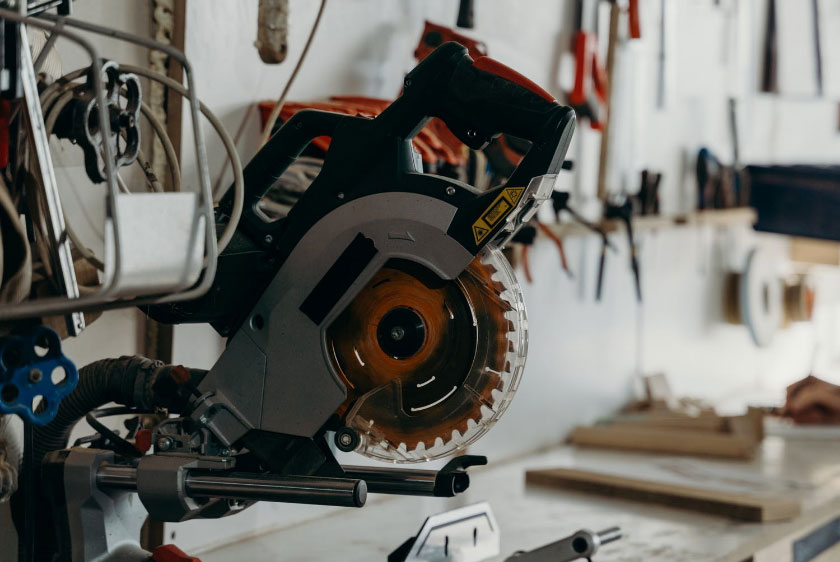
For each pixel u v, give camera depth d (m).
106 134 0.85
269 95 1.71
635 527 1.88
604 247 2.62
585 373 2.77
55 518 1.10
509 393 1.07
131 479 1.09
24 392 0.97
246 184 1.13
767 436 2.85
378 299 1.08
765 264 3.64
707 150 3.28
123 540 1.13
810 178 3.48
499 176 2.03
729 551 1.72
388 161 1.06
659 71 3.05
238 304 1.10
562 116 0.99
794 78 3.84
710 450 2.55
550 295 2.57
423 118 1.06
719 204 3.35
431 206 1.04
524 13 2.37
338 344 1.09
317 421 1.06
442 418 1.08
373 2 1.91
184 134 1.57
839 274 4.55
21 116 1.02
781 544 1.88
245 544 1.73
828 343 4.53
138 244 0.86
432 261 1.04
